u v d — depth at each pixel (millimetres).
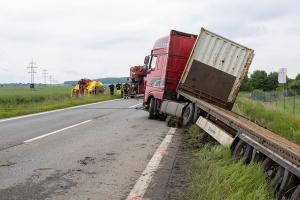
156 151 8906
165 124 14758
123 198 5441
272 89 78125
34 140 10312
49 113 19375
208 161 7203
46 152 8609
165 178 6496
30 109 21438
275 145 5523
